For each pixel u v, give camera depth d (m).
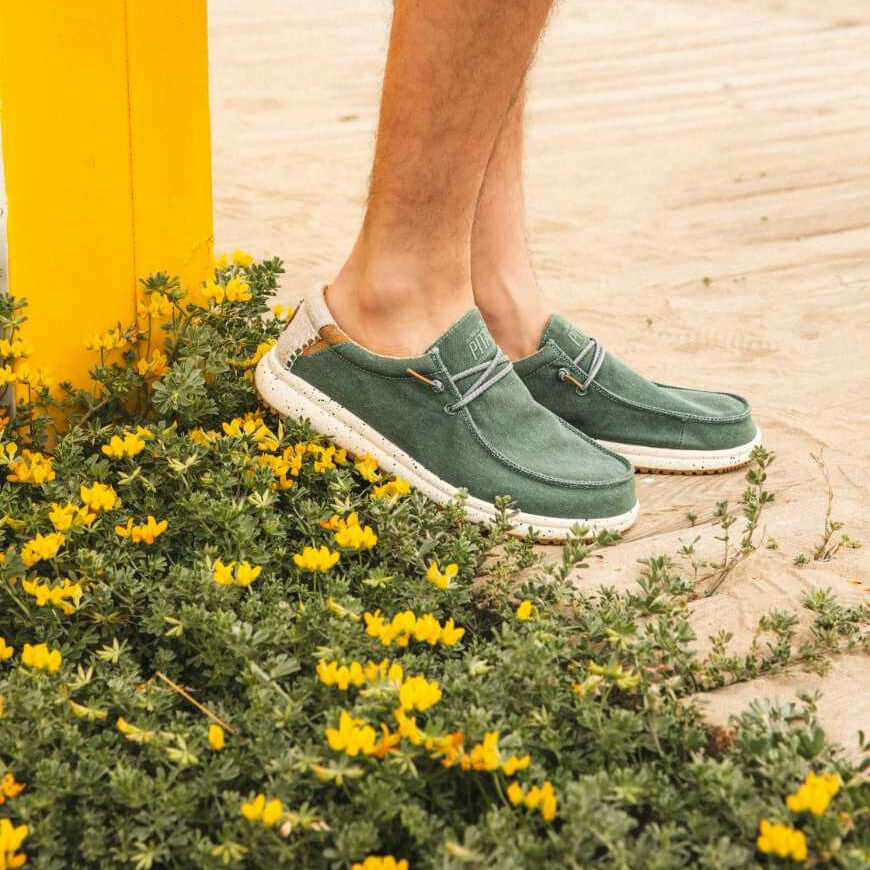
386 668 1.94
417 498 2.47
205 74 2.83
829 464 3.08
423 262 2.60
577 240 5.01
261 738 1.80
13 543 2.31
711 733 2.00
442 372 2.60
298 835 1.73
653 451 3.00
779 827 1.57
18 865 1.63
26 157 2.52
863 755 1.94
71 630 2.12
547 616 2.15
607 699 2.07
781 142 6.55
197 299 3.03
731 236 5.09
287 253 4.59
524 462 2.65
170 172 2.84
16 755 1.79
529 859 1.63
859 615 2.26
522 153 2.91
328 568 2.24
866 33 9.89
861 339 3.98
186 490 2.42
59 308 2.71
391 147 2.47
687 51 9.14
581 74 8.29
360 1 10.69
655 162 6.18
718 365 3.78
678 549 2.62
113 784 1.74
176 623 2.02
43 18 2.45
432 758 1.80
